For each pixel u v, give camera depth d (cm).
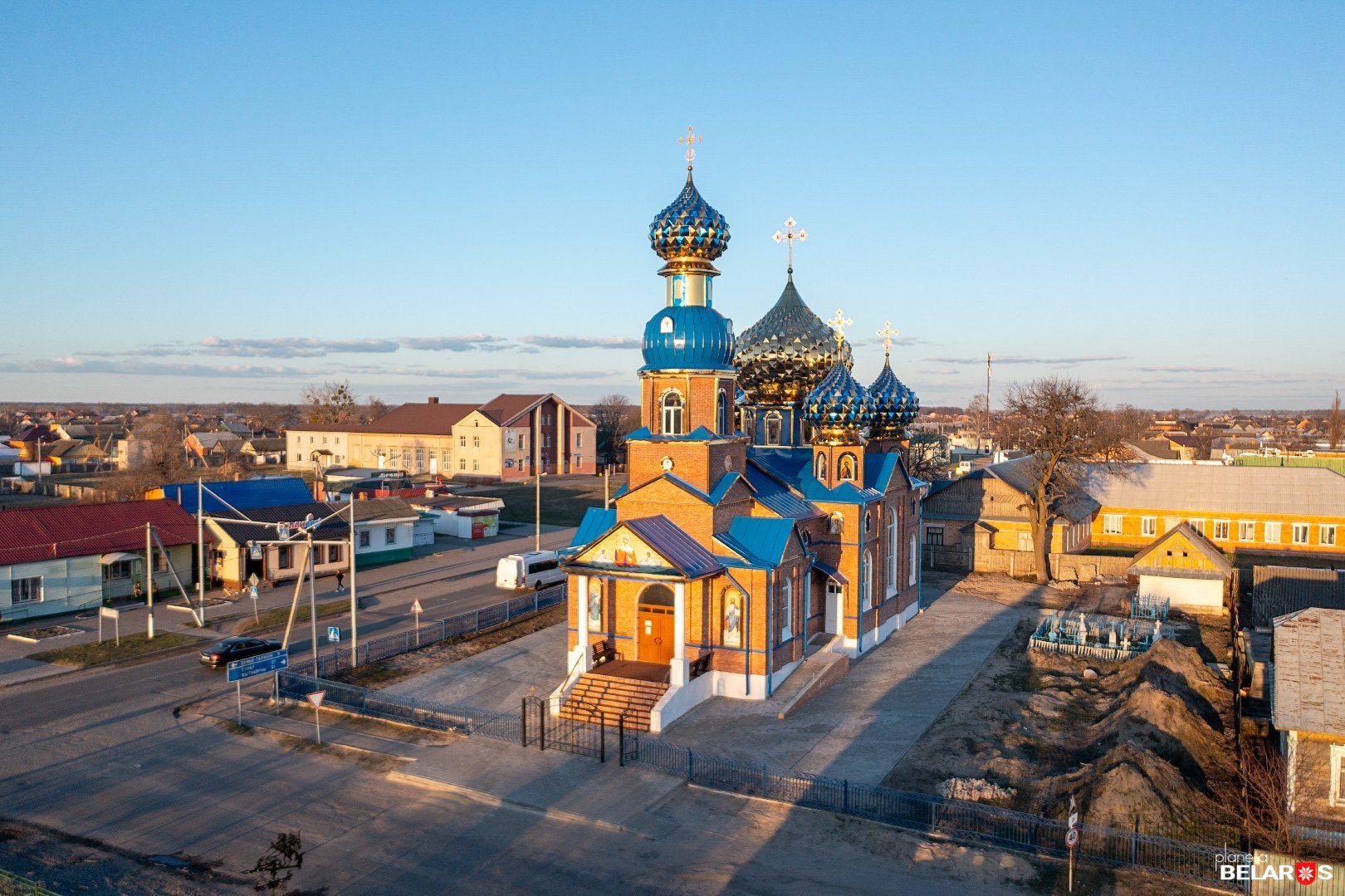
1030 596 5897
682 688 3612
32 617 5069
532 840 2586
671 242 4162
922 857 2472
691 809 2781
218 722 3500
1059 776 2959
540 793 2867
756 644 3784
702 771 3052
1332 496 7138
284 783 2966
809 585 4422
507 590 5981
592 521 4228
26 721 3500
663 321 4075
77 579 5272
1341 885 2183
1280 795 2516
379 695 3669
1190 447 15100
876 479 4806
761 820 2706
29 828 2634
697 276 4225
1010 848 2509
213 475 10738
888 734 3444
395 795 2888
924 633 4997
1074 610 5491
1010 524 6612
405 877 2380
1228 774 2952
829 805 2798
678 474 3988
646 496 4016
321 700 3300
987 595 5953
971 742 3353
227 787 2930
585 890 2316
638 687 3666
